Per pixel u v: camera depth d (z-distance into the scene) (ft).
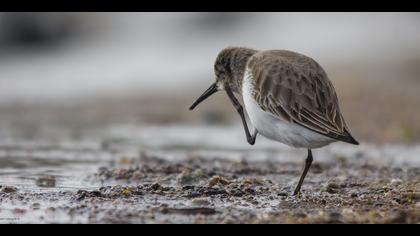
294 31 102.06
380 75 79.61
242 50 34.19
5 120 69.31
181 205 27.22
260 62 30.22
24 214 25.75
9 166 39.73
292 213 25.72
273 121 29.32
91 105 80.18
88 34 118.42
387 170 38.40
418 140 51.80
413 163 41.34
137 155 45.19
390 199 28.19
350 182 33.83
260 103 29.50
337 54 89.25
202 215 25.43
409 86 75.05
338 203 27.81
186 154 46.06
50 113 75.41
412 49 88.33
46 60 114.11
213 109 71.67
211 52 102.83
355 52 89.56
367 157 44.42
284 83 29.17
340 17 105.29
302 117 28.37
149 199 28.35
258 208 26.84
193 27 112.57
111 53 110.63
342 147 49.34
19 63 113.70
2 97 89.04
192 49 105.60
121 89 89.97
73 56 113.91
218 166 39.83
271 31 103.81
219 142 53.01
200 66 97.76
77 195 29.04
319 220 24.35
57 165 40.37
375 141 51.67
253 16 110.22
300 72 29.43
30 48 118.32
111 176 35.40
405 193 29.07
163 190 30.25
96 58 110.01
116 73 99.50
